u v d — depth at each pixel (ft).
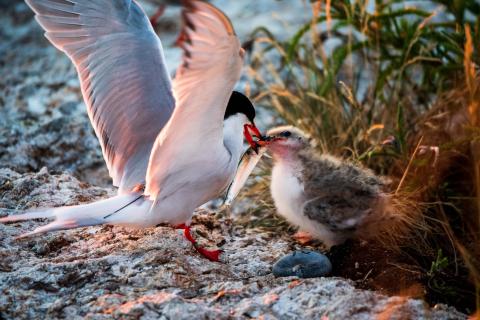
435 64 42.57
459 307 29.60
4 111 50.60
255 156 35.06
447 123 40.14
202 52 23.47
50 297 27.12
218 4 65.16
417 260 32.68
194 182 29.63
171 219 30.42
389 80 47.06
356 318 25.49
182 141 27.50
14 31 62.08
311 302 26.37
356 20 43.80
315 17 43.57
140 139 31.53
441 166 37.45
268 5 64.08
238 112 32.32
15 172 37.91
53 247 31.32
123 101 31.35
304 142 34.12
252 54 54.44
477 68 40.27
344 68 50.85
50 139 46.16
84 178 43.93
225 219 36.11
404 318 25.61
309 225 33.65
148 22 32.65
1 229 32.14
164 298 25.80
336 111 42.86
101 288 27.45
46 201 34.45
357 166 35.63
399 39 43.57
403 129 39.42
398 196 34.94
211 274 29.32
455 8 42.68
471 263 31.19
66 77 55.01
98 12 32.17
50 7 32.24
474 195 36.52
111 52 31.71
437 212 35.63
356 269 31.78
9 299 26.66
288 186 33.63
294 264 30.17
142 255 29.81
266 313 26.00
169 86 31.86
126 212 29.40
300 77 51.29
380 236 33.50
